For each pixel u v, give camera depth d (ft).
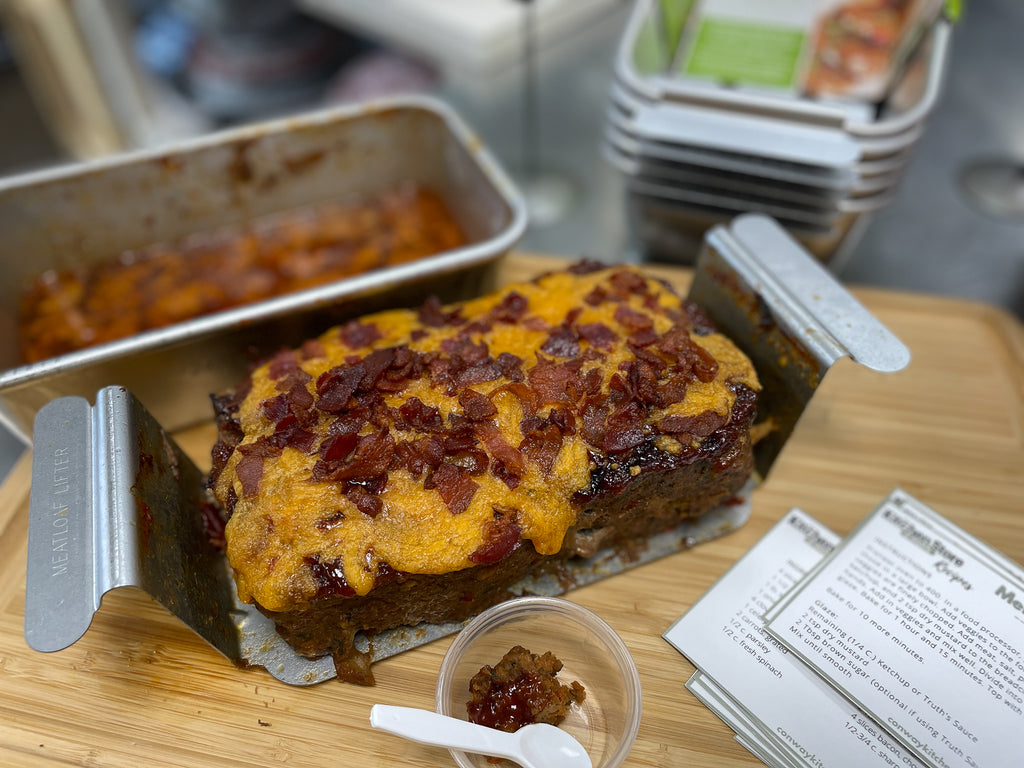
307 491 0.82
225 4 1.98
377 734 0.85
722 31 1.42
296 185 1.42
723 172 1.26
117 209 1.31
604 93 1.94
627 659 0.87
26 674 0.89
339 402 0.87
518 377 0.91
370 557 0.80
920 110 1.16
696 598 0.97
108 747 0.84
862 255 1.61
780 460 1.11
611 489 0.86
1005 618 0.92
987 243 1.63
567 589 0.97
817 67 1.35
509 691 0.85
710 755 0.85
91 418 0.87
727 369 0.94
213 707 0.87
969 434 1.14
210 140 1.30
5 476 1.42
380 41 2.05
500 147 1.82
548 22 1.96
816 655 0.90
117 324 1.26
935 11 1.23
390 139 1.41
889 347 0.89
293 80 2.12
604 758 0.84
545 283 1.05
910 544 0.99
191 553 0.90
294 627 0.83
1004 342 1.24
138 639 0.91
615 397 0.89
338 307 1.08
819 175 1.19
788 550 1.00
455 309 1.03
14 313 1.27
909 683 0.88
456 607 0.91
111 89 1.94
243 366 1.10
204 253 1.39
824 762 0.84
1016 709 0.85
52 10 1.72
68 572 0.75
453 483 0.83
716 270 1.05
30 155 2.13
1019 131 1.82
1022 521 1.04
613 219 1.68
